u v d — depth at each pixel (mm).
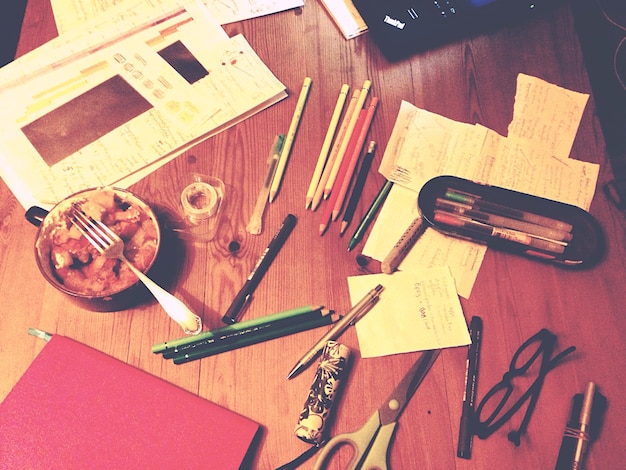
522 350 818
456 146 960
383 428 754
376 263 867
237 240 862
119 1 1039
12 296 803
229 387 770
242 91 966
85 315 798
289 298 832
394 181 920
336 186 908
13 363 768
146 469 703
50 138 903
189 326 774
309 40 1034
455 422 770
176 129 924
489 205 888
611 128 1007
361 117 964
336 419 762
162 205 878
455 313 835
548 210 897
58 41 993
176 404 741
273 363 787
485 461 751
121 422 725
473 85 1022
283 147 934
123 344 785
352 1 1073
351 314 815
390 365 796
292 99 980
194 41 1004
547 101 1017
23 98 935
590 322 847
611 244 902
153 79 961
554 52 1068
